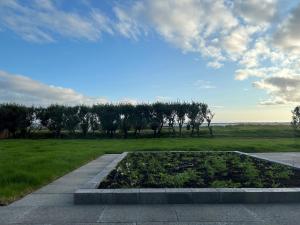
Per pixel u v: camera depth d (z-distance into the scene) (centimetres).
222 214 584
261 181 800
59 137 3284
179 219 557
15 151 1675
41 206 647
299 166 1017
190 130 3400
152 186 745
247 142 2325
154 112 3281
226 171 960
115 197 655
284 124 4625
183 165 1097
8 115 3219
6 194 725
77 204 654
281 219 559
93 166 1223
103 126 3247
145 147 1925
